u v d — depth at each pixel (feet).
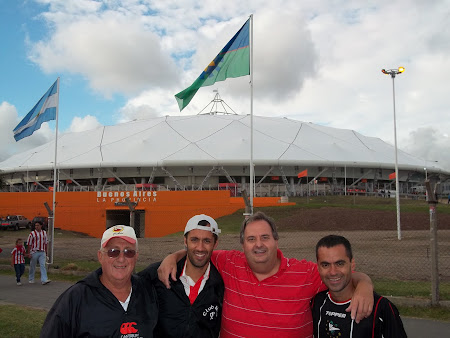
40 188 214.28
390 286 33.12
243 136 205.36
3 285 38.88
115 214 149.07
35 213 145.07
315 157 193.57
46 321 10.19
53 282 40.22
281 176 195.52
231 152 190.29
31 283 39.65
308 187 175.01
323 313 11.23
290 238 85.20
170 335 11.80
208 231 11.99
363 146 223.30
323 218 112.06
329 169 201.05
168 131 213.25
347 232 96.07
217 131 210.79
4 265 49.55
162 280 11.96
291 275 12.14
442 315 24.52
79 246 81.97
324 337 11.12
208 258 12.08
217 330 12.59
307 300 12.01
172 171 192.54
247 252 12.04
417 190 232.94
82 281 10.75
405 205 136.26
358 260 51.11
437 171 223.30
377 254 56.90
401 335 10.33
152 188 181.78
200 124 222.48
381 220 107.96
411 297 27.86
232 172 192.65
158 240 96.58
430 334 21.53
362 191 189.78
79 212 140.87
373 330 10.44
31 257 39.34
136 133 218.18
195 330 11.87
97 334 10.18
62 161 198.39
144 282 11.71
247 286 12.30
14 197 147.95
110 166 188.75
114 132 229.25
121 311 10.57
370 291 10.59
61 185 196.65
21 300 31.91
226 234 102.12
